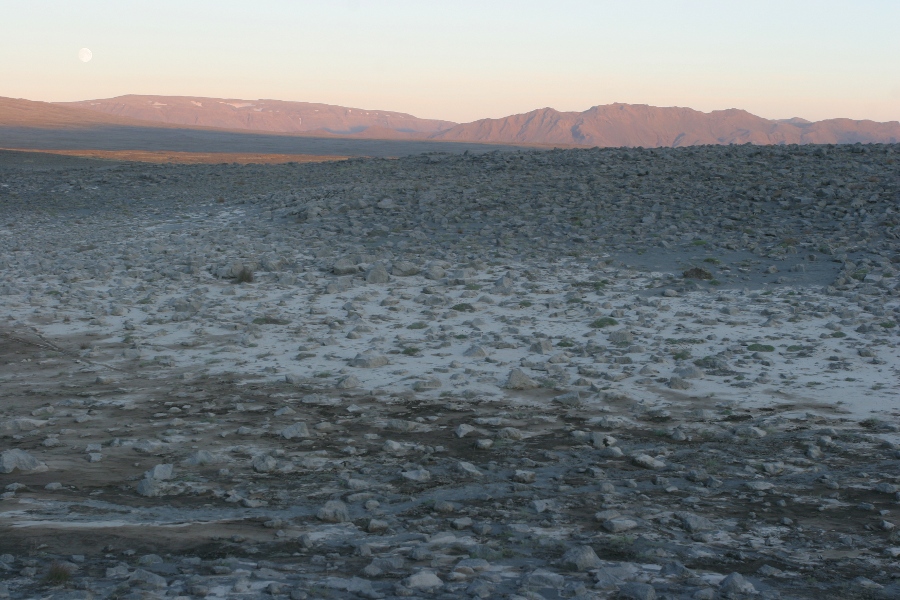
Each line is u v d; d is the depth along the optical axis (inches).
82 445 417.4
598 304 716.7
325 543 289.9
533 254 895.7
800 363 549.0
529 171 1371.8
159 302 770.8
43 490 345.4
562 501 339.9
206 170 1835.6
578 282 785.6
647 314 673.0
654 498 344.5
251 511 326.6
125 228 1237.7
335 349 608.7
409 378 538.3
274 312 717.9
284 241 1033.5
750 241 903.7
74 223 1323.8
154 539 285.7
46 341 647.8
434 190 1245.7
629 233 965.8
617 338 605.9
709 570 269.0
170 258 969.5
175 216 1305.4
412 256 900.6
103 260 987.9
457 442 423.8
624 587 243.9
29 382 543.5
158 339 647.8
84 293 810.8
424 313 700.7
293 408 484.1
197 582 244.7
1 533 284.8
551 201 1140.5
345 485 359.3
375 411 476.1
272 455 400.8
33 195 1647.4
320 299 763.4
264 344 626.8
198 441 423.8
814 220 971.3
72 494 342.3
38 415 470.9
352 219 1113.4
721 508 333.1
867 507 330.6
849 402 475.8
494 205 1145.4
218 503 335.6
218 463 391.2
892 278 741.3
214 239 1064.8
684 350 577.9
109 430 445.1
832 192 1049.5
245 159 6063.0
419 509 331.0
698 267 799.7
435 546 285.9
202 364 581.6
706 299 716.0
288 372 559.8
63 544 277.0
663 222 999.0
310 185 1461.6
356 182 1430.9
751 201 1067.9
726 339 605.6
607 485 354.6
